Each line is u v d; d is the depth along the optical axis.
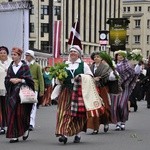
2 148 11.44
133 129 15.39
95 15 113.88
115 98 14.95
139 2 143.25
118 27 33.75
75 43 20.69
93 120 14.03
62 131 12.03
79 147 11.58
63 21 103.19
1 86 13.90
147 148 11.50
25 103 12.46
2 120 13.95
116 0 123.56
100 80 14.15
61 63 12.14
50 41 98.81
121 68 15.26
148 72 25.50
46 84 28.42
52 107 26.64
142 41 143.62
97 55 14.26
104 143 12.27
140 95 29.52
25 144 12.07
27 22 21.81
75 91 11.99
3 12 21.92
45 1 98.88
